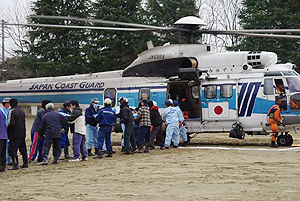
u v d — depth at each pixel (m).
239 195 8.46
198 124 18.33
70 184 10.02
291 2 38.19
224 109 17.81
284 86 17.11
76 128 14.28
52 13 41.72
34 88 22.56
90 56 38.50
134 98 19.50
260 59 17.64
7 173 12.06
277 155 14.51
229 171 11.34
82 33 41.66
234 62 17.98
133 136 15.95
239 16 40.91
